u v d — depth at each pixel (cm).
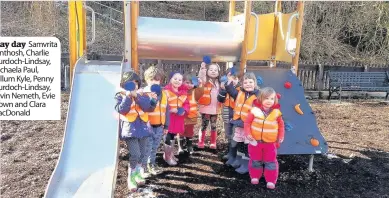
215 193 450
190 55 601
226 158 557
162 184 470
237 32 622
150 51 585
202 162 548
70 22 555
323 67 1198
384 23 1753
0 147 584
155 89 438
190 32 597
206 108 577
